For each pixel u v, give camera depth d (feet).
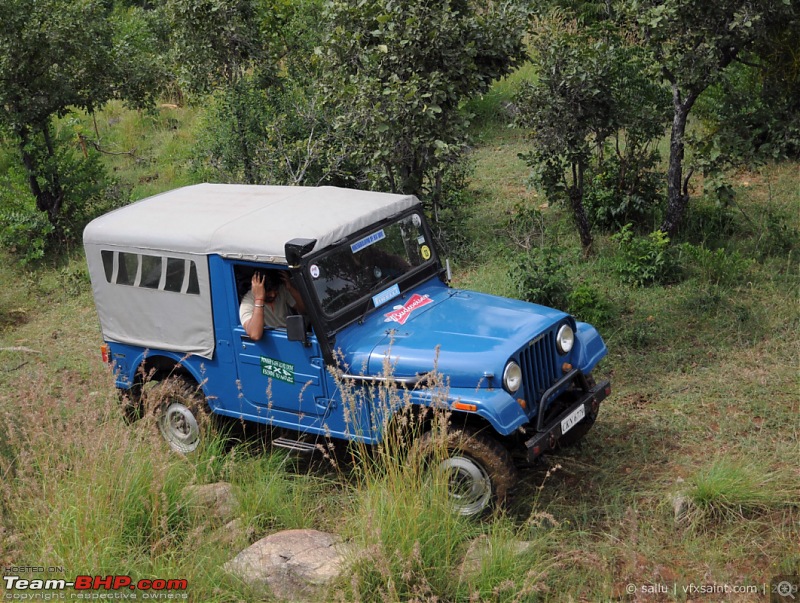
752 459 18.33
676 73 27.66
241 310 19.03
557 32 31.91
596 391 18.76
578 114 30.73
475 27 27.48
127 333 21.42
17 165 40.24
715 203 32.63
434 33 26.35
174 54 38.68
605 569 15.23
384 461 16.99
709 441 19.61
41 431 18.16
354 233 19.12
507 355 16.74
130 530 16.79
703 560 15.39
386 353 17.30
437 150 27.99
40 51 37.83
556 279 26.78
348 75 28.19
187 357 20.27
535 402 17.71
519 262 28.96
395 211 20.48
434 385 16.79
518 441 17.47
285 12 38.14
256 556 15.80
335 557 15.72
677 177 30.60
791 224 32.07
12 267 38.78
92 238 21.25
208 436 20.51
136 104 42.78
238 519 17.53
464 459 17.01
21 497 17.40
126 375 22.03
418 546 14.74
